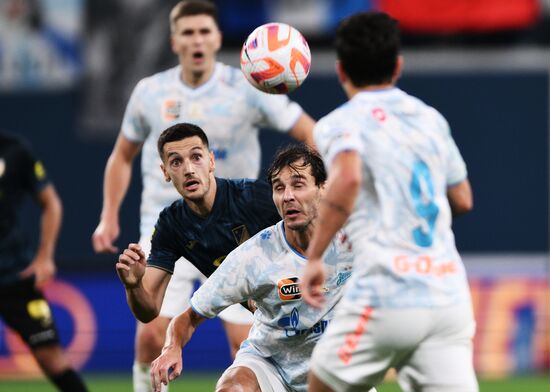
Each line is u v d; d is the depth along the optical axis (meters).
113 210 25.97
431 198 15.50
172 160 19.14
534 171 40.56
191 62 24.78
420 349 15.57
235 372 18.30
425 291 15.27
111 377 39.44
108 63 40.88
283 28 20.11
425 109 16.03
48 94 41.16
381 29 15.66
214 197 19.62
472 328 15.81
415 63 41.06
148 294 18.09
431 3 41.28
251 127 25.12
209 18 24.86
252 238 18.05
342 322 15.59
